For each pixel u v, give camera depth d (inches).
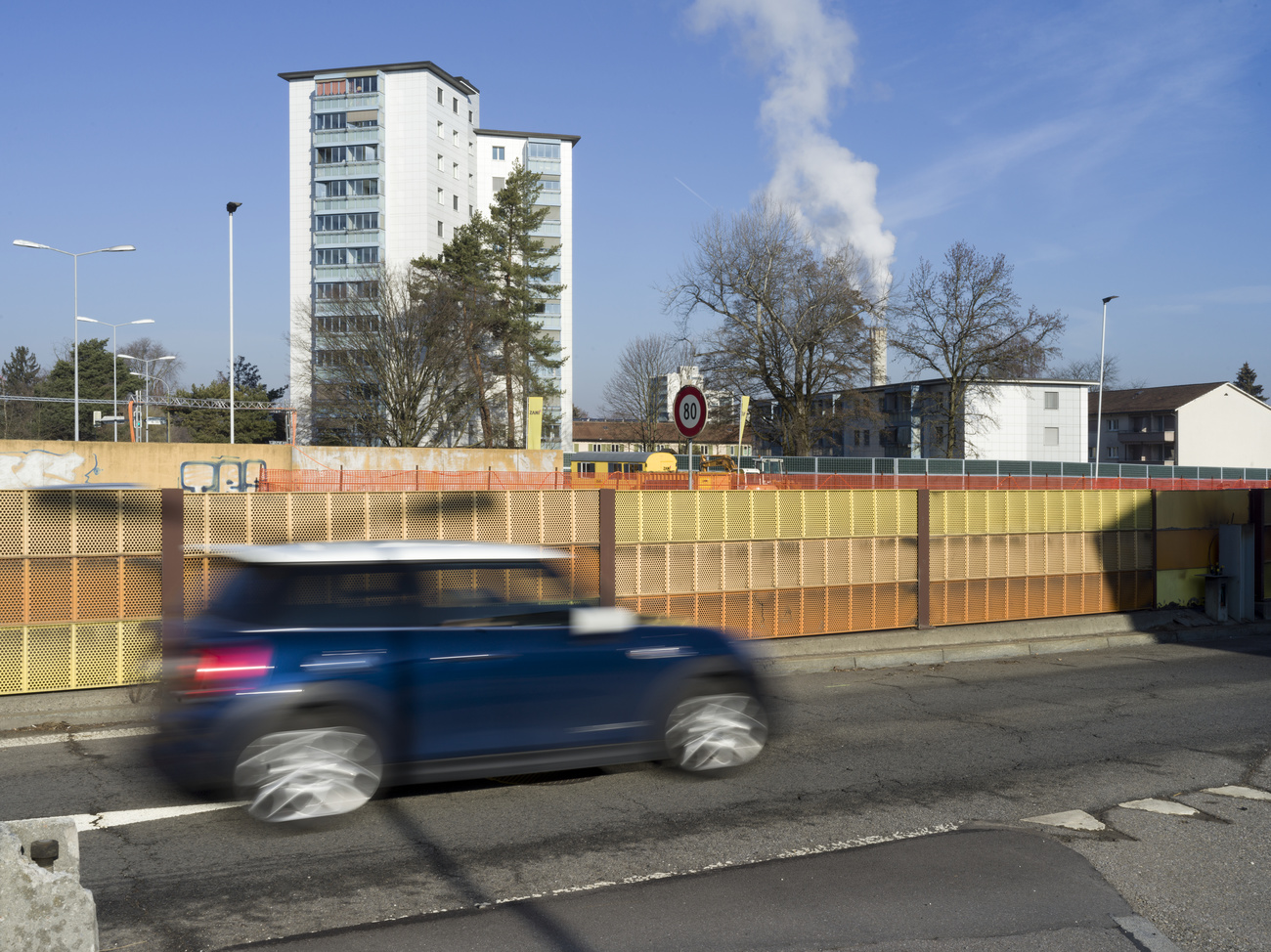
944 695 371.9
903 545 469.1
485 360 2153.1
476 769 226.8
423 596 227.0
